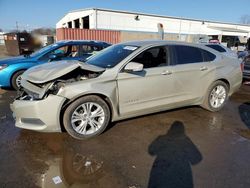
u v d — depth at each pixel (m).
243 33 30.81
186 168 2.73
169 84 3.92
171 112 4.63
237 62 4.97
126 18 23.17
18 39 16.31
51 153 2.99
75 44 6.75
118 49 4.05
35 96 3.13
